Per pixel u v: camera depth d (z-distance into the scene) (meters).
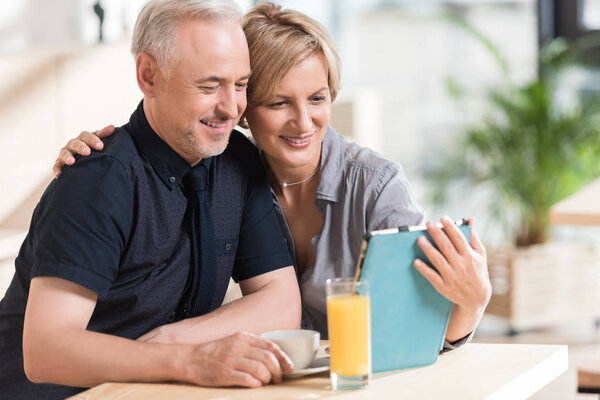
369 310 1.34
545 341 3.93
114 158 1.65
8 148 3.14
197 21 1.60
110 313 1.73
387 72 5.05
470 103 4.50
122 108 3.51
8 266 2.81
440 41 4.89
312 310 1.92
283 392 1.34
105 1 4.13
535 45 4.63
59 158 1.67
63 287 1.53
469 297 1.46
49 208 1.59
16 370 1.79
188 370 1.39
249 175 1.87
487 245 4.23
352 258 1.86
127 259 1.69
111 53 3.46
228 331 1.65
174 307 1.78
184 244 1.75
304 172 1.91
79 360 1.45
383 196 1.81
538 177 4.08
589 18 4.46
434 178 4.39
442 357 1.53
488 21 4.76
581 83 4.41
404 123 5.02
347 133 3.95
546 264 4.09
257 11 1.79
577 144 4.03
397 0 5.00
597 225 2.47
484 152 4.17
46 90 3.25
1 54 3.15
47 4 4.23
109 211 1.60
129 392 1.37
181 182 1.73
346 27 5.11
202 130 1.65
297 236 1.97
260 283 1.83
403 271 1.42
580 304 4.18
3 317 1.80
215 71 1.60
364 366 1.33
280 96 1.75
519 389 1.38
